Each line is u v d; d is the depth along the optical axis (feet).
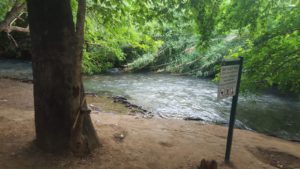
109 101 39.24
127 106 37.01
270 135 30.55
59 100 14.49
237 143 21.77
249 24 25.96
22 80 50.21
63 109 14.62
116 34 33.14
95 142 16.11
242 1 23.93
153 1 22.62
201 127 26.13
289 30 24.95
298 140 29.48
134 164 15.25
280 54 25.72
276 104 44.52
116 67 74.90
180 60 69.62
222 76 15.25
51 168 13.88
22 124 19.07
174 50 71.56
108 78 61.16
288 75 26.53
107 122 22.56
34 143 15.71
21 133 17.33
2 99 32.24
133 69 72.95
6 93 35.99
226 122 34.01
